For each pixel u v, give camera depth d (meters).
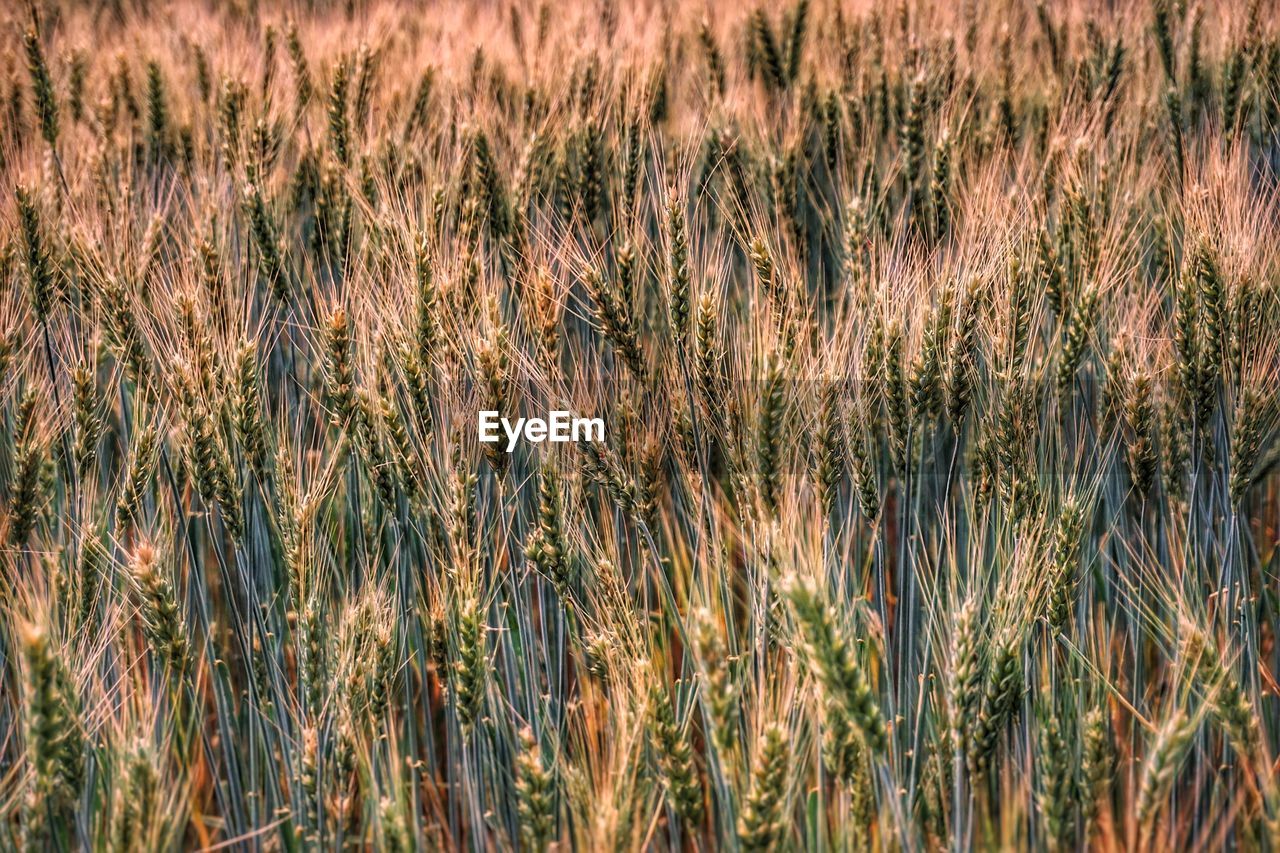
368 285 3.83
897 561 3.88
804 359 3.47
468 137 4.42
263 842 3.49
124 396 4.31
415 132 5.04
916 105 4.60
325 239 4.39
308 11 8.06
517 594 3.54
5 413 4.01
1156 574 3.77
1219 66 5.16
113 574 3.56
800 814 3.26
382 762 3.29
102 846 3.11
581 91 5.11
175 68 6.53
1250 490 4.01
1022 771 3.28
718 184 4.72
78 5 8.77
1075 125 4.54
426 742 3.61
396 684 3.84
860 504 3.45
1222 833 3.01
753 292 4.08
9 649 3.48
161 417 3.73
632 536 3.91
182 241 4.25
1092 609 3.61
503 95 5.57
